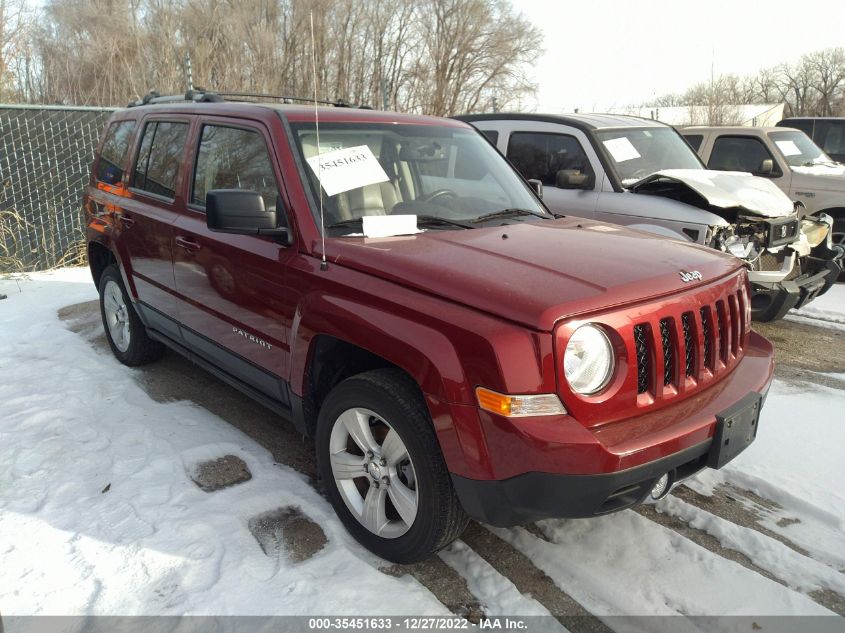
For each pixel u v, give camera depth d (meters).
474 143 4.20
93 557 2.79
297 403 3.18
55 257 8.39
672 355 2.61
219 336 3.71
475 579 2.77
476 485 2.41
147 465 3.52
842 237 8.41
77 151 8.38
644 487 2.48
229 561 2.79
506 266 2.67
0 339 5.46
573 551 2.98
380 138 3.66
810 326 6.62
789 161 8.71
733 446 2.67
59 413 4.09
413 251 2.85
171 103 4.50
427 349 2.45
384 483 2.78
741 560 2.96
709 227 5.54
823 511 3.26
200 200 3.86
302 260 3.04
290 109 3.56
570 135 6.76
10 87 13.24
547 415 2.30
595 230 3.44
